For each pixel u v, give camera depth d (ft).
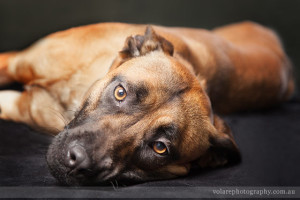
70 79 3.45
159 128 2.95
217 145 3.24
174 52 3.44
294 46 7.05
